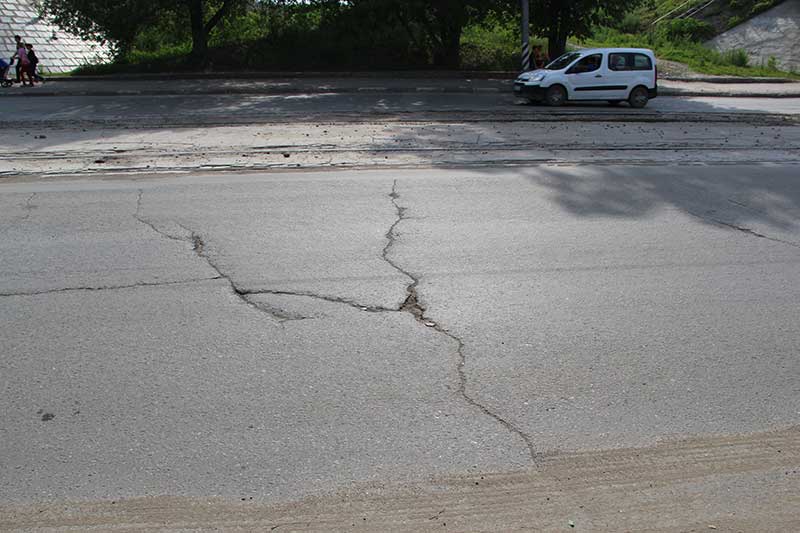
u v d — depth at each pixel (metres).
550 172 10.29
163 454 3.67
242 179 9.65
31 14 32.09
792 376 4.52
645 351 4.82
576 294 5.78
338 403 4.15
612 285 5.98
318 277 6.06
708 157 11.79
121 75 27.95
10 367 4.56
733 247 7.03
